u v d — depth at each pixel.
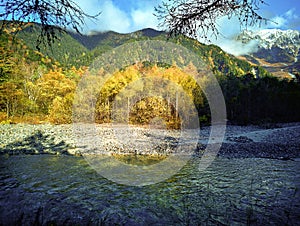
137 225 4.16
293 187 6.20
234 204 5.00
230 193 5.72
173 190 5.96
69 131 19.28
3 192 5.75
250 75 45.81
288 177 7.29
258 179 7.02
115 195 5.61
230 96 34.81
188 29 3.40
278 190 5.95
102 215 4.54
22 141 15.37
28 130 20.22
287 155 11.47
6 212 4.55
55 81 32.34
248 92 34.91
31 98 32.16
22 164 9.23
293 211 4.62
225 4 2.98
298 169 8.45
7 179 6.98
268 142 15.42
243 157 10.94
